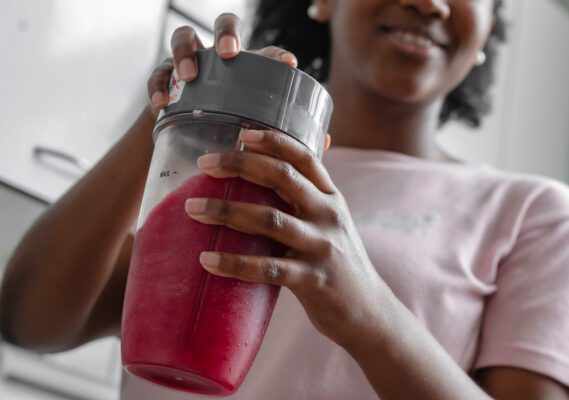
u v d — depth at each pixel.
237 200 0.66
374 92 1.24
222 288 0.65
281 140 0.65
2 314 1.03
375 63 1.18
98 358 2.21
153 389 1.02
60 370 2.20
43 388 2.20
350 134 1.28
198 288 0.65
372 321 0.74
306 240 0.66
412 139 1.27
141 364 0.66
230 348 0.65
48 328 1.02
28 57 1.71
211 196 0.66
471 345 1.03
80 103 1.78
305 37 1.49
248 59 0.67
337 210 0.69
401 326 0.77
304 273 0.67
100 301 1.06
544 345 0.99
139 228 0.70
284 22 1.51
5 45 1.68
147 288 0.67
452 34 1.19
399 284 1.02
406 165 1.20
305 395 0.95
